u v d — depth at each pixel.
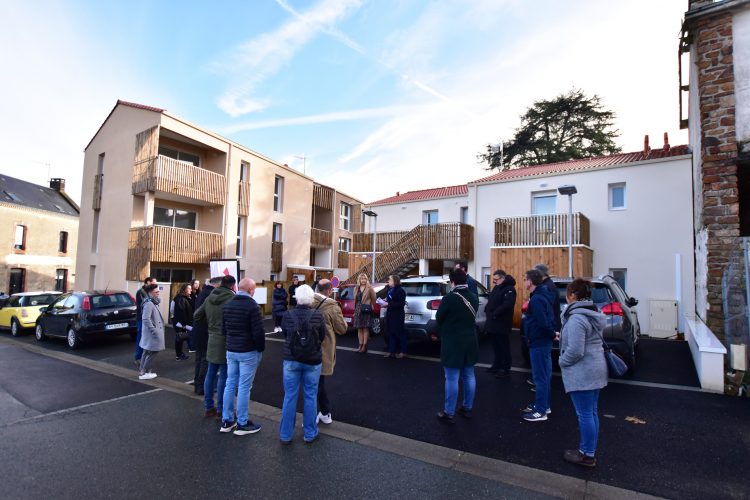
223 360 4.98
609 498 3.14
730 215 7.00
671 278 12.38
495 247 13.70
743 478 3.42
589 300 3.87
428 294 8.71
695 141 10.23
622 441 4.17
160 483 3.40
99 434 4.51
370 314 8.88
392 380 6.62
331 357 4.73
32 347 10.55
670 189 12.58
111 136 17.52
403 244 17.22
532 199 15.15
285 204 21.27
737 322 6.25
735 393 5.72
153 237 14.62
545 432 4.45
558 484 3.36
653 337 12.04
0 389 6.42
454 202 19.23
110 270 16.31
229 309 4.60
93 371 7.70
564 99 27.70
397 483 3.38
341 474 3.54
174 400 5.83
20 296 13.91
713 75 7.33
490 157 30.52
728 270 6.45
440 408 5.29
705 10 7.34
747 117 7.01
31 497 3.18
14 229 28.50
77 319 10.15
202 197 16.48
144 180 15.14
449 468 3.66
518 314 13.12
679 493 3.20
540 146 28.52
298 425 4.81
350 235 27.73
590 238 13.69
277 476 3.51
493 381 6.51
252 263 18.84
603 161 14.70
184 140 16.67
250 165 18.92
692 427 4.52
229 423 4.57
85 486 3.36
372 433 4.48
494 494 3.21
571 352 3.63
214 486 3.35
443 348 4.84
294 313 4.25
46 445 4.21
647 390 5.96
